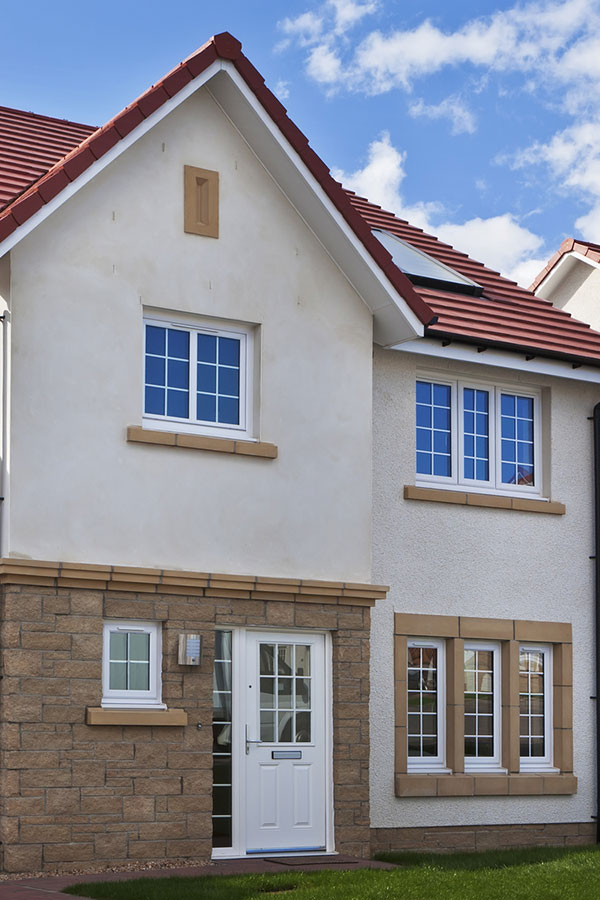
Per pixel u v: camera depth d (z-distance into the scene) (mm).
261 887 11109
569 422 17266
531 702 16594
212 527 13484
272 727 13828
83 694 12438
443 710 15773
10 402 12375
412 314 14672
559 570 16844
